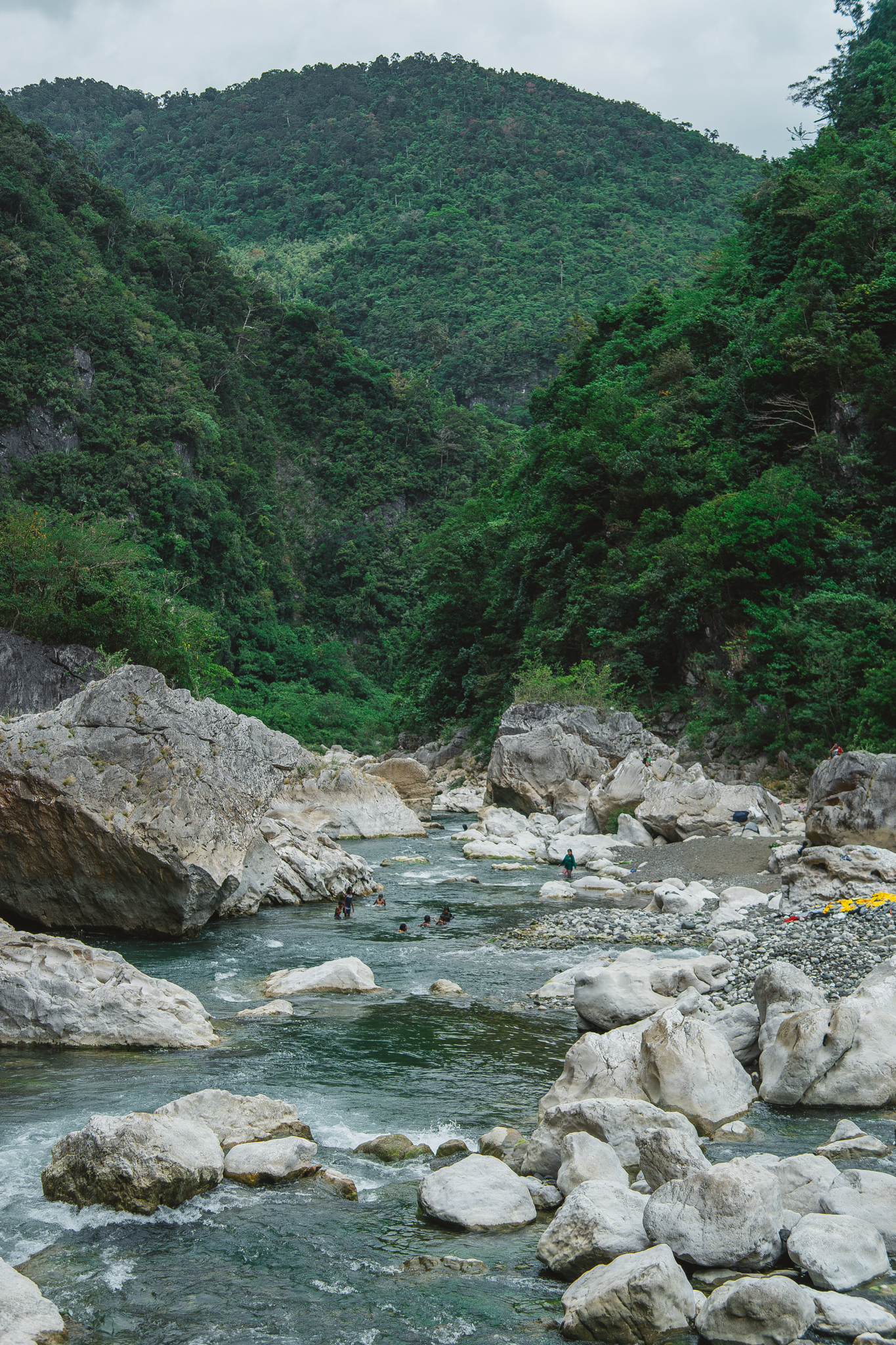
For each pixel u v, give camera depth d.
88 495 105.06
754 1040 12.61
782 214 69.75
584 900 26.53
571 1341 6.87
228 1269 7.90
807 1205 8.29
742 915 21.55
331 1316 7.22
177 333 130.00
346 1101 11.74
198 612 45.94
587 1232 7.82
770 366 58.47
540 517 68.56
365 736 96.12
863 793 25.38
